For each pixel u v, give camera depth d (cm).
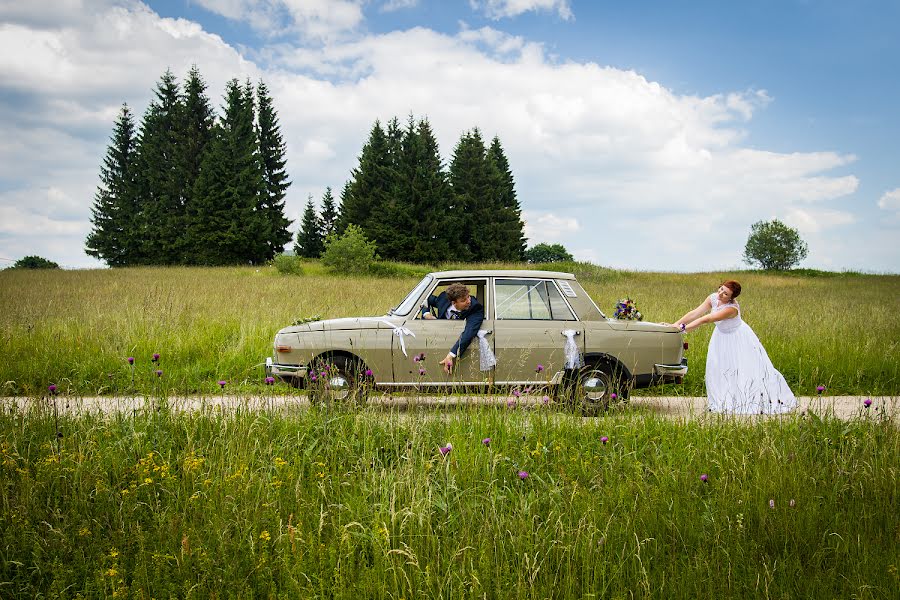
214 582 336
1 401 639
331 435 562
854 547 379
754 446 527
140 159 6619
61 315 1256
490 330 737
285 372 723
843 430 587
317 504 427
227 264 5984
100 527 395
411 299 781
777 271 5294
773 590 340
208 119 6619
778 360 1037
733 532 395
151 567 350
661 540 390
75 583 344
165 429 568
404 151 6431
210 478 460
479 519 410
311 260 5206
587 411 715
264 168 7438
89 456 489
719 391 753
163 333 1062
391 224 6253
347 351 726
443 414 623
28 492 412
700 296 2284
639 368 759
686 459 518
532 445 544
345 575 343
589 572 347
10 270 3953
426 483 434
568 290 773
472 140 7012
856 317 1469
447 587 338
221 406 613
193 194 6225
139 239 6156
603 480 477
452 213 6650
